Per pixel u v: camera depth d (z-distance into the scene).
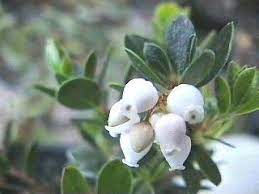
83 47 0.15
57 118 0.13
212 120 0.05
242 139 0.10
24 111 0.12
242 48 0.12
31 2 0.16
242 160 0.08
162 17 0.06
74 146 0.11
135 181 0.06
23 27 0.15
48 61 0.06
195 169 0.05
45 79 0.14
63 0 0.16
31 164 0.07
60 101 0.06
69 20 0.15
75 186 0.05
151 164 0.05
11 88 0.14
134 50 0.05
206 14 0.17
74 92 0.06
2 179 0.07
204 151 0.05
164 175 0.06
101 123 0.06
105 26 0.16
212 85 0.05
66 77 0.06
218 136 0.06
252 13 0.16
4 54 0.14
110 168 0.05
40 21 0.15
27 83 0.14
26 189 0.07
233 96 0.05
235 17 0.16
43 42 0.15
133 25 0.17
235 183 0.07
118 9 0.17
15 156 0.07
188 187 0.05
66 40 0.15
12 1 0.16
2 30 0.15
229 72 0.05
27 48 0.15
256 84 0.05
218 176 0.05
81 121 0.06
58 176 0.07
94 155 0.06
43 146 0.10
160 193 0.06
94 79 0.06
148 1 0.18
